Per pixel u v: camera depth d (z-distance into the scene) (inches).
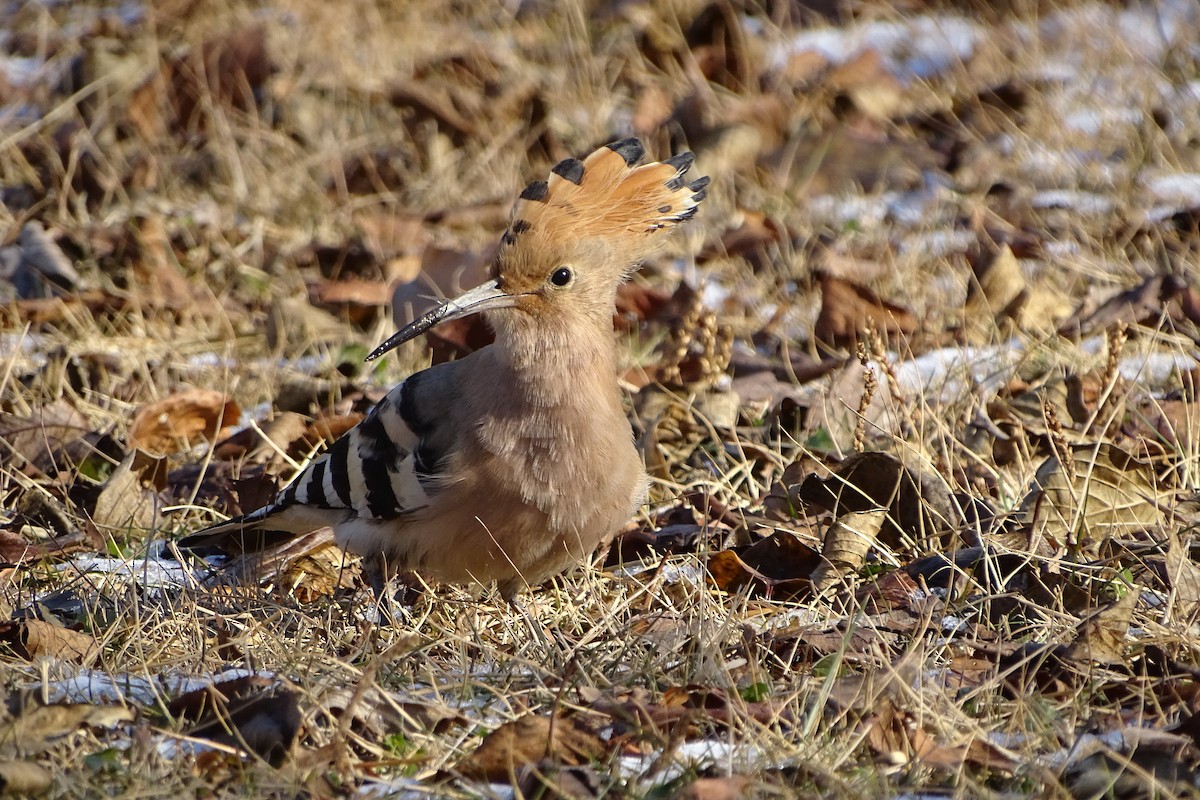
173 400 446.6
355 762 250.5
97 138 673.6
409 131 693.9
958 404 428.8
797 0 847.1
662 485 407.8
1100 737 256.4
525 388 323.9
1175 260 546.3
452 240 592.7
